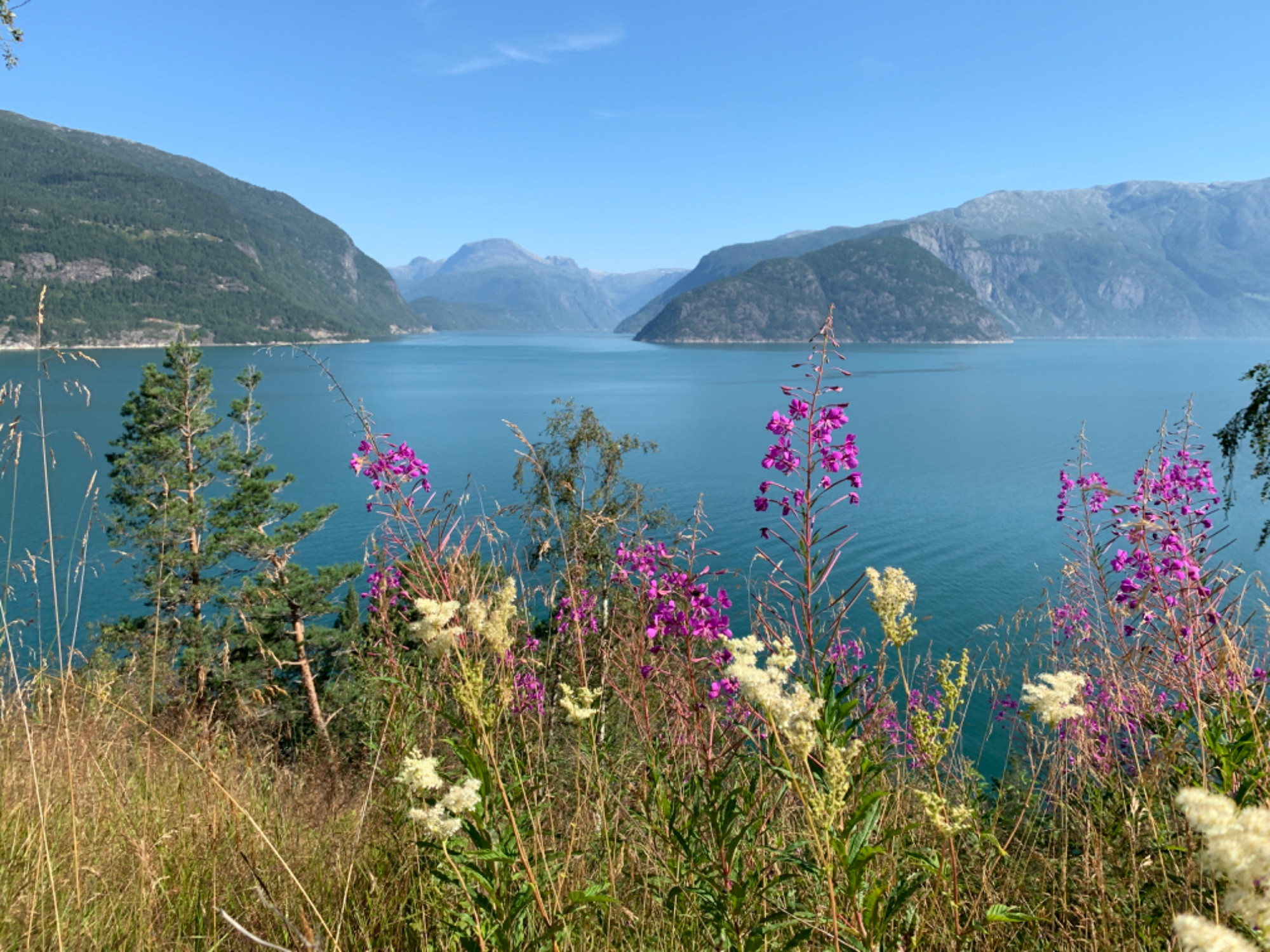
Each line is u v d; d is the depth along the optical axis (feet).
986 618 126.52
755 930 6.64
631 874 9.30
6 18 19.38
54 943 8.64
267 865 10.55
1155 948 7.30
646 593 12.57
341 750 18.13
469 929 6.99
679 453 332.80
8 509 165.58
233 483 80.12
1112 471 262.47
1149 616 13.79
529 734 11.85
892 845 8.71
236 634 58.34
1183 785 9.36
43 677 14.62
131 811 12.08
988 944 7.52
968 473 279.49
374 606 15.79
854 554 171.83
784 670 6.37
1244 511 159.53
